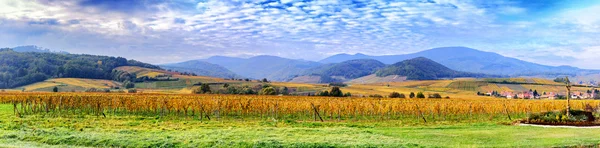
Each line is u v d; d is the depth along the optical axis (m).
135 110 49.16
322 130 29.00
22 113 45.06
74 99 50.75
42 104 50.28
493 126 35.22
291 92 149.88
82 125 32.66
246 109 46.22
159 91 155.25
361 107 47.78
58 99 50.31
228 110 47.19
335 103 47.94
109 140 23.69
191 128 31.75
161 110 48.53
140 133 27.31
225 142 23.05
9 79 181.50
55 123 34.16
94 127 31.45
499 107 53.00
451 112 50.56
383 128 33.00
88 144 23.36
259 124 36.22
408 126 35.88
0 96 70.88
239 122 38.47
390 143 23.09
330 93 121.81
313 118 46.06
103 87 178.50
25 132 26.70
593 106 63.00
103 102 49.78
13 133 26.17
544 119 38.41
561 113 38.78
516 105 54.53
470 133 28.97
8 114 43.81
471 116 51.78
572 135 28.36
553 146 23.08
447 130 31.31
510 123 39.00
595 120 38.94
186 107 45.78
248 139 24.06
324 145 22.39
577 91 151.38
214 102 46.72
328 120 43.91
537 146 23.03
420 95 120.12
